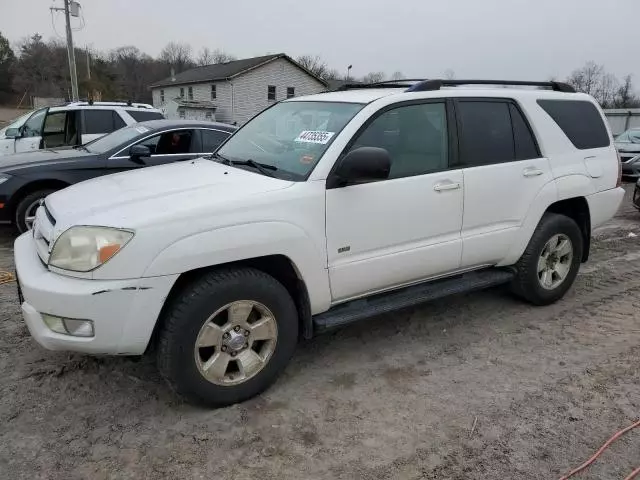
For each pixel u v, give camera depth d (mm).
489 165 4066
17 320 4301
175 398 3277
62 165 6531
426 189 3684
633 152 13852
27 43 72688
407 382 3537
